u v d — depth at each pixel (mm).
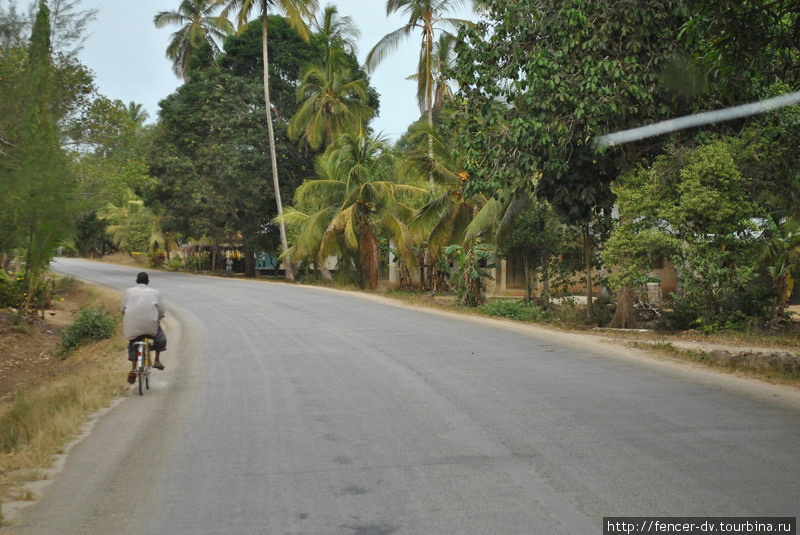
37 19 18438
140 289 10297
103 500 5293
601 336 16109
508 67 16234
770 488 5191
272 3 42312
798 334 16500
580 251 22984
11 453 6898
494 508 4879
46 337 20438
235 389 9828
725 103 16188
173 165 43688
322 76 39094
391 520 4703
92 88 21656
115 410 8695
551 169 16750
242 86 44375
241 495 5297
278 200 42406
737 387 9266
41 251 20656
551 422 7344
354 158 33531
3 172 18625
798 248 15852
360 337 15188
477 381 9789
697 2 10133
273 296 28062
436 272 32500
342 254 35594
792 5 9773
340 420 7707
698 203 15609
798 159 13984
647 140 18234
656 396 8664
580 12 14430
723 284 16531
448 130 17859
